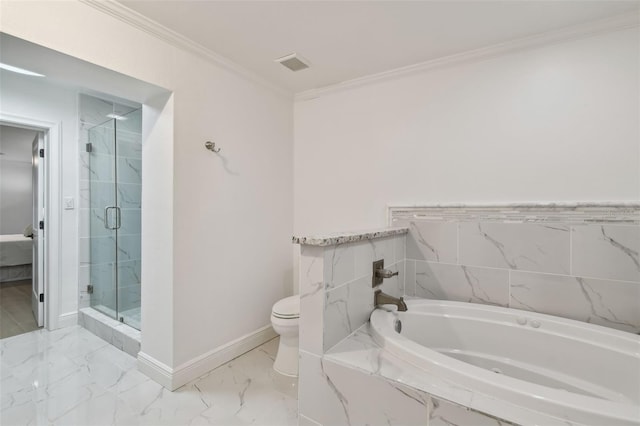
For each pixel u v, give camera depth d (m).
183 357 1.86
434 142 2.13
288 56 2.05
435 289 2.13
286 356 2.00
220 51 1.99
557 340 1.57
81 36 1.41
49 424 1.51
